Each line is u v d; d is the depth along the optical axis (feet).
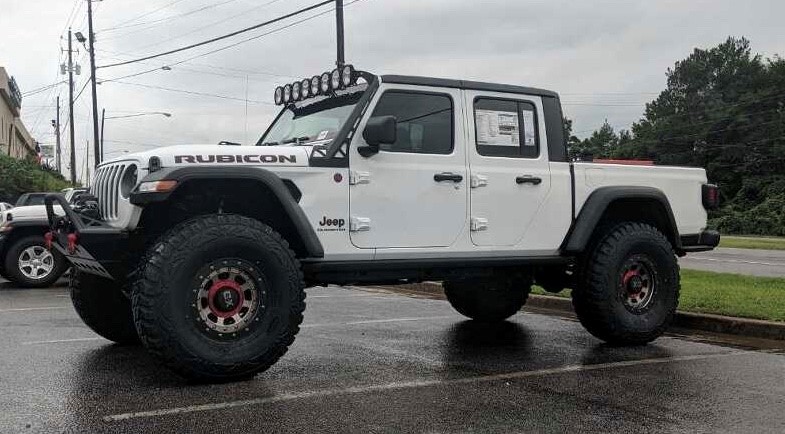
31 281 37.40
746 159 225.76
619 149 274.57
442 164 19.27
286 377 17.24
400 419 13.92
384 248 18.44
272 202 17.28
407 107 19.10
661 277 22.25
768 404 15.15
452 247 19.42
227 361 15.89
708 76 262.06
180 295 15.44
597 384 16.84
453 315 28.30
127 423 13.43
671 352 20.85
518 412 14.48
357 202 18.10
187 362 15.53
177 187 15.62
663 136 255.09
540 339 22.88
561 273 23.07
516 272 22.24
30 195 48.37
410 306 31.17
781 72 228.43
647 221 23.63
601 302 21.24
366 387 16.34
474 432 13.19
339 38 59.93
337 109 19.85
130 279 17.08
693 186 23.95
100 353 19.71
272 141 21.35
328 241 17.74
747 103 230.48
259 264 16.30
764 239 140.36
